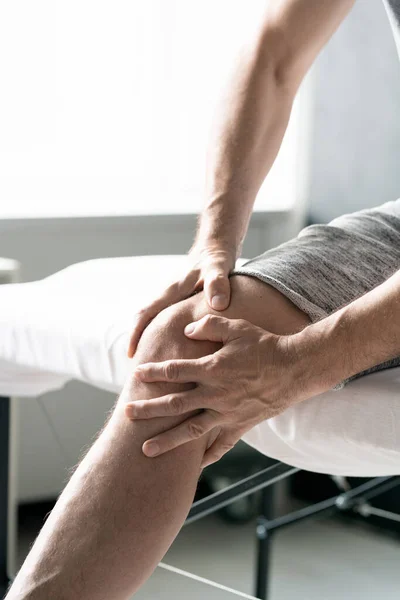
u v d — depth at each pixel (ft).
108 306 4.81
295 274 3.83
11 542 6.29
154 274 5.46
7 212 8.04
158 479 3.37
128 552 3.26
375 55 8.81
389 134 8.73
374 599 7.25
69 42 8.66
